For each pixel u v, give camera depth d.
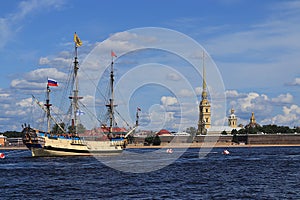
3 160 182.38
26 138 194.62
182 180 106.00
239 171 128.38
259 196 82.50
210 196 82.50
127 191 88.50
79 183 100.56
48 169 134.12
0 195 84.38
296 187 93.75
